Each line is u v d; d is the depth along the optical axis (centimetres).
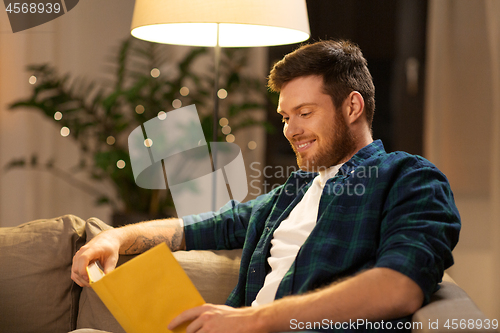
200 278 123
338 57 112
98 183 297
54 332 122
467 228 308
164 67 299
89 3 289
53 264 123
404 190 95
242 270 120
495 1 234
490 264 284
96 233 126
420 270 82
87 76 290
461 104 311
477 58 306
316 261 98
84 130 254
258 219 126
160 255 88
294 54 114
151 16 128
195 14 125
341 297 82
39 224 129
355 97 111
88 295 121
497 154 233
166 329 88
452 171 314
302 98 111
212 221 133
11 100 265
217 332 84
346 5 324
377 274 82
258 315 85
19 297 121
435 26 312
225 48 283
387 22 323
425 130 322
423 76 322
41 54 273
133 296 87
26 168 271
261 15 126
